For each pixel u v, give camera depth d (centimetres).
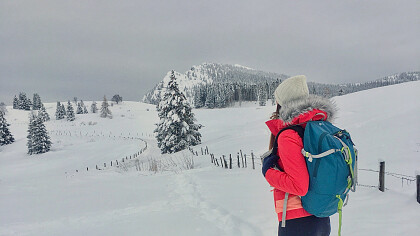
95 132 9188
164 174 1234
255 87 13162
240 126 4422
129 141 6309
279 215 219
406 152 1133
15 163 4600
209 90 12175
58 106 12475
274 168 216
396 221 467
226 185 845
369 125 1909
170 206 636
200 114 8106
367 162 1080
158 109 3428
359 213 522
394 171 904
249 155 1752
